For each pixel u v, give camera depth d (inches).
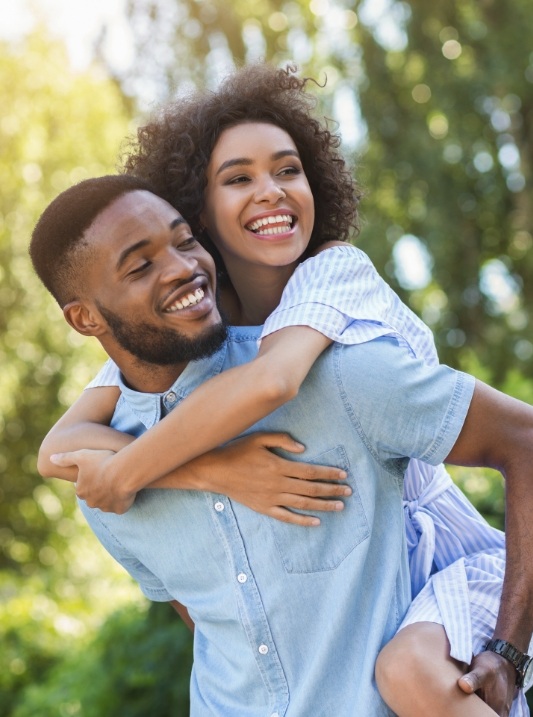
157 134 89.1
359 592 76.1
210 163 85.3
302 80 91.0
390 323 81.7
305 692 74.9
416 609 76.6
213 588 79.8
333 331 75.1
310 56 453.4
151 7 474.6
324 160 90.7
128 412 84.5
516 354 429.7
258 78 87.7
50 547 445.4
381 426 75.0
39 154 426.3
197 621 82.5
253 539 77.3
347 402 74.9
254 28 466.3
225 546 78.0
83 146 437.1
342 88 444.5
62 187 426.9
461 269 446.3
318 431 75.9
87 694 174.6
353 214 94.3
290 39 461.7
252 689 77.9
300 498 75.6
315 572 76.4
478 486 143.6
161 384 80.6
